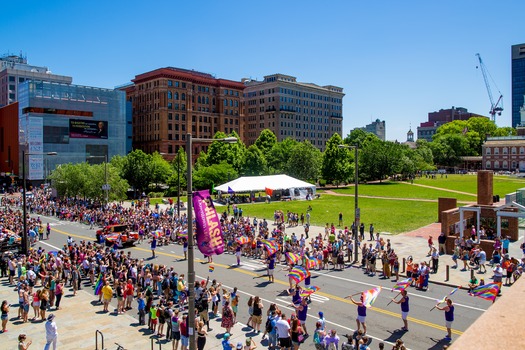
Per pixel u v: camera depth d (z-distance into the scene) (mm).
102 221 54406
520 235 43375
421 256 36094
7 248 38312
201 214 16406
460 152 197125
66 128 119125
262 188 79500
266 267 33156
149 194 100500
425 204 74062
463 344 2998
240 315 23078
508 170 174250
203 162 115625
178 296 24641
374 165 124875
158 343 19672
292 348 18094
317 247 34188
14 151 123625
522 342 2920
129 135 144625
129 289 24438
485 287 21062
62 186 70062
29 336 20391
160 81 140875
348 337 16797
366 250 33250
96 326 21781
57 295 24328
